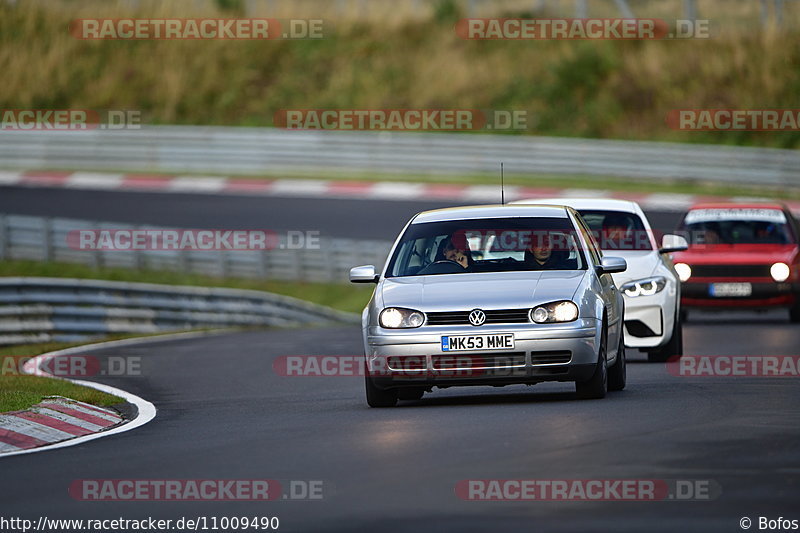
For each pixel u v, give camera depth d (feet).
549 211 134.31
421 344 118.11
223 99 597.11
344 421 112.68
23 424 114.42
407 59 611.88
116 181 486.79
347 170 503.61
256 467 87.81
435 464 84.99
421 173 500.33
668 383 139.33
